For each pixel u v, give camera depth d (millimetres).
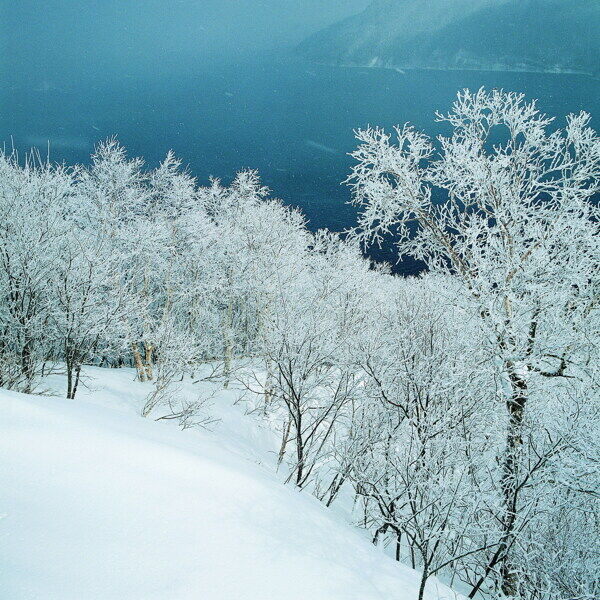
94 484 4207
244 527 4434
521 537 6113
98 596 3002
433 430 6766
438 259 9891
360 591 4238
